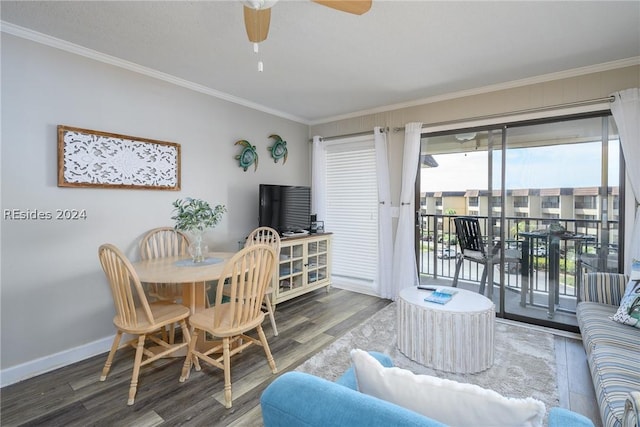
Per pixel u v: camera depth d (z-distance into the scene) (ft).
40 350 7.41
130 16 6.57
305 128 15.10
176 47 7.93
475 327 7.10
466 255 11.50
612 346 5.46
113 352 7.00
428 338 7.38
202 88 10.60
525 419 2.19
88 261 8.14
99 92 8.26
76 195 7.91
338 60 8.66
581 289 9.10
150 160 9.22
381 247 12.92
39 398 6.38
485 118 10.66
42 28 7.01
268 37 7.44
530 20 6.71
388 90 10.97
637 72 8.46
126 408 6.07
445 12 6.42
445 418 2.42
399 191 12.67
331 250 13.80
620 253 8.81
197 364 7.43
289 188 12.83
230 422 5.72
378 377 2.74
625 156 8.46
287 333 9.46
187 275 6.97
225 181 11.46
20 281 7.13
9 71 6.89
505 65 8.94
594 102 8.89
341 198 14.66
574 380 6.91
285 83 10.36
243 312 6.84
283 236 12.09
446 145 11.70
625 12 6.39
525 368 7.37
